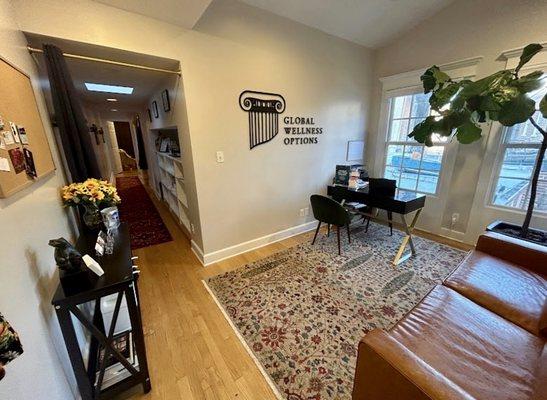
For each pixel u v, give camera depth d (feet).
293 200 10.36
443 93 6.81
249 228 9.25
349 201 10.36
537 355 3.35
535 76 5.69
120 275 3.79
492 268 5.22
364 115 12.01
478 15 8.27
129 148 33.73
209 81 7.13
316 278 7.42
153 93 11.96
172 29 6.26
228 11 7.06
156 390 4.26
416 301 6.39
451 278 5.06
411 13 9.12
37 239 3.54
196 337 5.36
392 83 11.03
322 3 7.85
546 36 7.11
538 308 4.15
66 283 3.57
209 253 8.43
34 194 3.68
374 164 12.53
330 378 4.42
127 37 5.71
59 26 4.96
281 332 5.46
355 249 9.23
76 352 3.54
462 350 3.43
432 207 10.59
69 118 5.42
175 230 11.57
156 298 6.68
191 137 7.17
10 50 3.87
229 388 4.27
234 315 5.98
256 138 8.55
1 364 1.77
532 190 6.75
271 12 7.90
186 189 8.98
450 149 9.67
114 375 4.08
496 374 3.07
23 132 3.60
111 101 14.84
